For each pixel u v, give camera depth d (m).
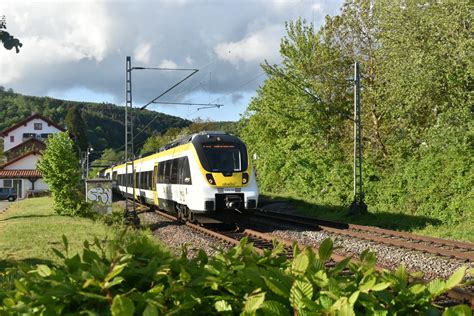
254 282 2.48
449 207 18.23
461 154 19.06
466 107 19.20
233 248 3.18
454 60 19.22
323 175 28.50
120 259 2.52
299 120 33.19
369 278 2.51
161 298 2.29
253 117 39.19
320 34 31.56
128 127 22.19
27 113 152.62
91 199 21.50
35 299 2.21
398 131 24.92
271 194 34.56
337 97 31.59
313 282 2.43
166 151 22.77
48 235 13.93
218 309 2.41
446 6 19.48
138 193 30.58
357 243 13.92
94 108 157.25
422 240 14.48
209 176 17.36
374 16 27.30
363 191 24.02
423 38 20.62
